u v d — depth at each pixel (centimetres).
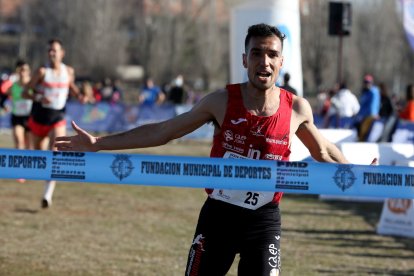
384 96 3038
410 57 8025
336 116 3136
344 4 2858
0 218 1397
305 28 7419
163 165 597
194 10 8800
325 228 1430
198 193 1873
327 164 598
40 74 1467
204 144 3481
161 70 8544
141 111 3756
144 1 8731
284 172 594
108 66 8419
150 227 1361
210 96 613
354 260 1149
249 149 607
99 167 598
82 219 1420
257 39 596
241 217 622
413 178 601
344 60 7944
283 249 1212
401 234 1377
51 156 597
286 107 614
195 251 628
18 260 1063
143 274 1007
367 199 1841
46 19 8819
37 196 1706
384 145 1565
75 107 3750
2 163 596
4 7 10288
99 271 1016
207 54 8800
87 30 8469
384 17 8344
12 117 1964
